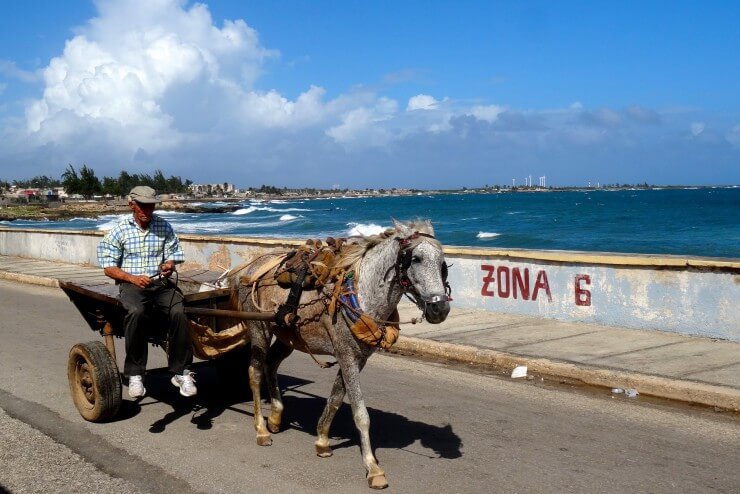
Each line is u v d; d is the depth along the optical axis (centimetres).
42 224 7750
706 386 734
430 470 561
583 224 6394
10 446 628
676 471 554
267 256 669
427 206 13188
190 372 668
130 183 17088
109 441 641
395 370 921
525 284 1183
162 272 651
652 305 1028
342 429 675
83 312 774
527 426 673
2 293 1792
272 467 571
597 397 775
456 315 1221
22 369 923
